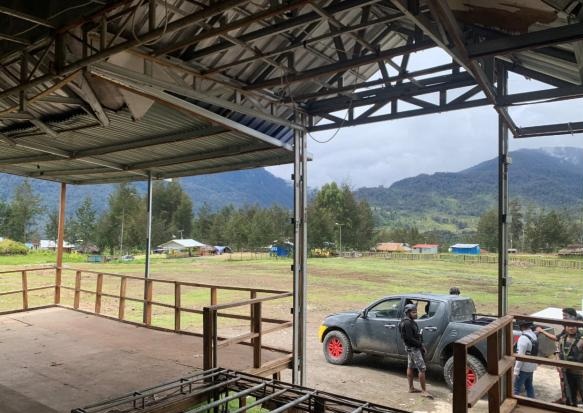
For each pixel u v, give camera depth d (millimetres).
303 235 6688
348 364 9023
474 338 2916
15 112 5664
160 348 6605
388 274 33344
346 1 3738
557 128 5207
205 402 4133
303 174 6793
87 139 7285
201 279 27312
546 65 4516
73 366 5664
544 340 6977
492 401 3426
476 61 3844
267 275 30516
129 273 30922
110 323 8438
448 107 5438
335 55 5793
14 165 9438
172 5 4164
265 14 3494
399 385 7809
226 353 6227
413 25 5098
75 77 4457
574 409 3689
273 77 5801
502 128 5039
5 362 5836
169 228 76875
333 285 25141
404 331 7469
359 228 78000
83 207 69375
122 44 3582
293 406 3273
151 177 9273
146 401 4102
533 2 3188
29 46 4250
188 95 5004
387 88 5941
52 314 9242
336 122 6531
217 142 7086
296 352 6211
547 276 33812
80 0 3590
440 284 25969
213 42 4906
